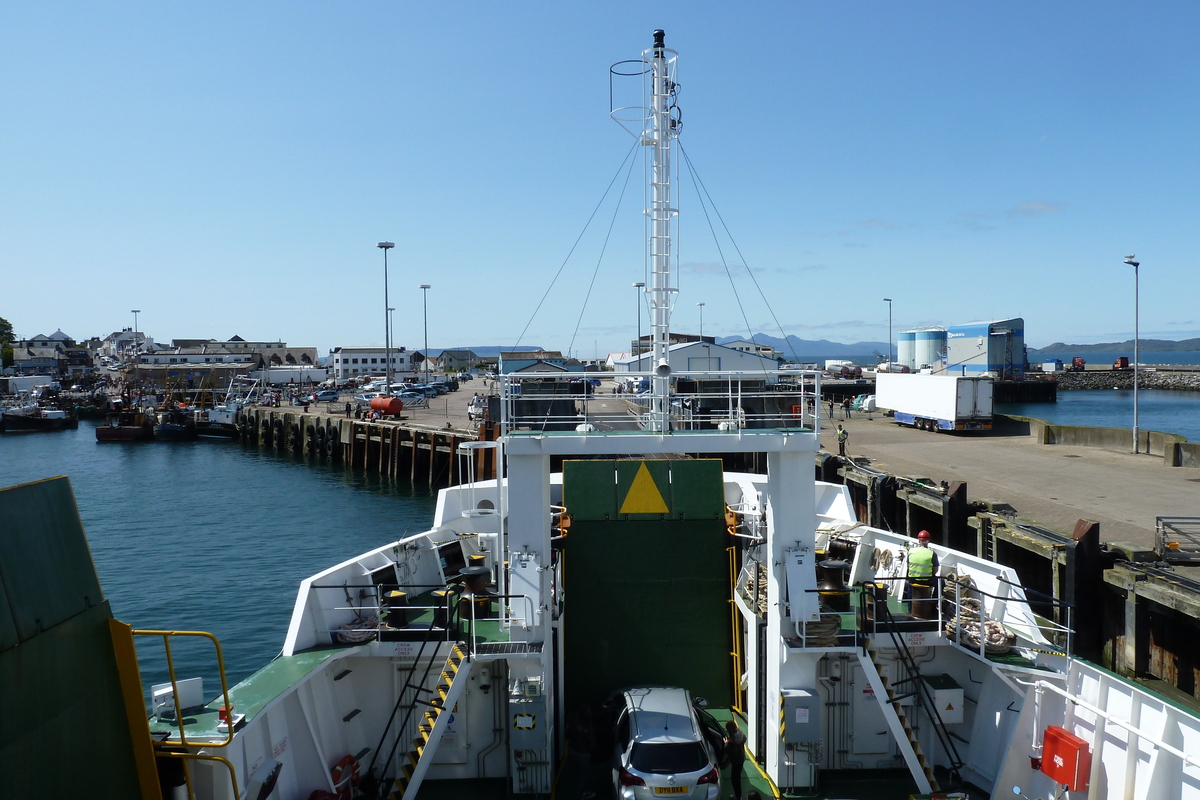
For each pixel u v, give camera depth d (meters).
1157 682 17.05
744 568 11.74
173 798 7.05
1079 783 8.31
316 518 39.62
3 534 5.56
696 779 8.75
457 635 9.75
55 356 171.25
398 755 10.25
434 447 48.78
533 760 9.53
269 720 8.35
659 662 12.27
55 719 5.81
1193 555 18.27
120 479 53.12
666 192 10.76
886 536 12.36
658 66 10.78
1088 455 34.91
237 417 79.75
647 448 9.43
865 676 10.42
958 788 9.81
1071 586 18.28
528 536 9.55
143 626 23.41
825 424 50.75
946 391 44.03
